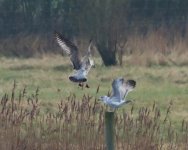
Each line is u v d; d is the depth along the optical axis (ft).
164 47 130.93
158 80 104.88
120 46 125.18
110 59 125.70
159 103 85.35
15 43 147.23
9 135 58.54
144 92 94.32
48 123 64.08
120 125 60.13
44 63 128.16
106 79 105.91
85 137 58.85
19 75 112.98
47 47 143.84
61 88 97.35
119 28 128.88
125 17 134.10
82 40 131.64
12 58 141.18
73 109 60.70
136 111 79.61
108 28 127.34
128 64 124.98
